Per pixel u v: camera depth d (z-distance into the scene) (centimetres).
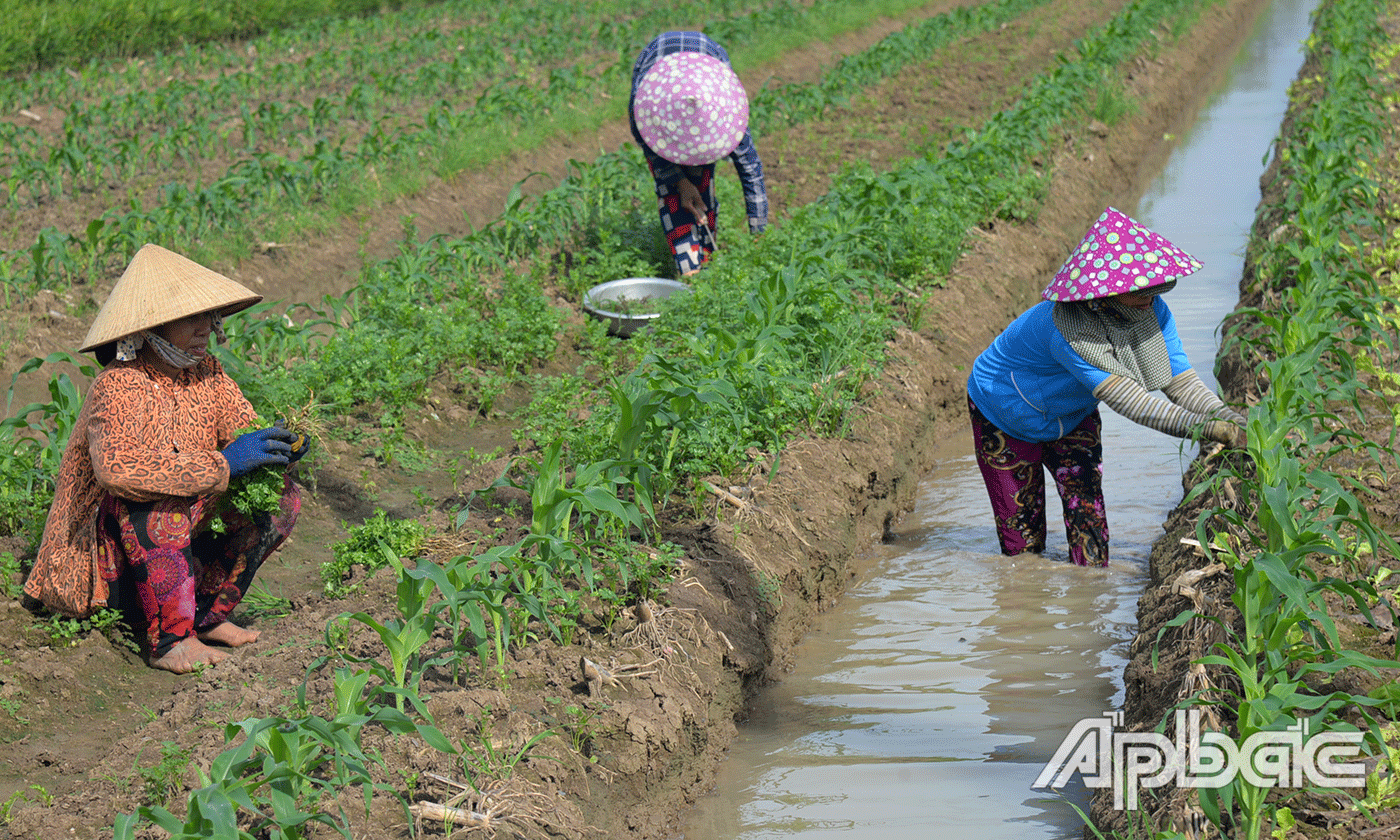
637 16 3916
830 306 1278
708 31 3391
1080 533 1051
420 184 1997
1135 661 834
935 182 1741
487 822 638
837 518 1062
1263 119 2941
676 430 1006
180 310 771
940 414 1404
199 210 1711
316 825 627
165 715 742
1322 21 3706
